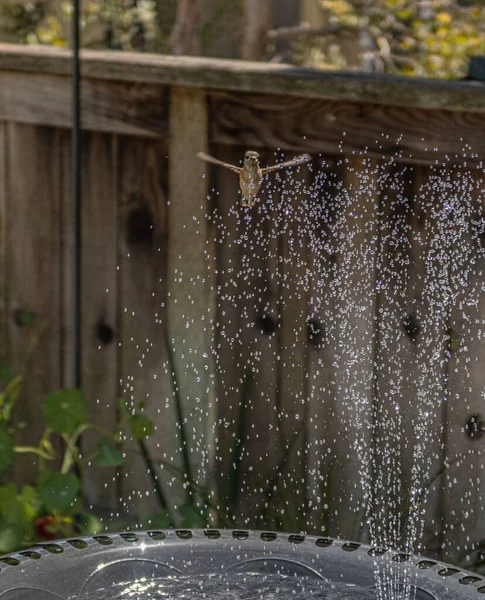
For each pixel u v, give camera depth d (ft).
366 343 13.57
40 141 14.58
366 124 13.19
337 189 13.47
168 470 14.56
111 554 9.07
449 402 13.28
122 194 14.37
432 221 13.14
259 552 9.24
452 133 12.87
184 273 14.24
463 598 8.21
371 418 13.64
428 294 13.21
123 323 14.60
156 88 13.94
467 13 30.32
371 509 13.83
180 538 9.52
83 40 28.76
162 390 14.55
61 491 13.67
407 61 30.07
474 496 13.30
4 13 28.76
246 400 14.20
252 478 14.30
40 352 14.99
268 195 13.76
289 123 13.50
